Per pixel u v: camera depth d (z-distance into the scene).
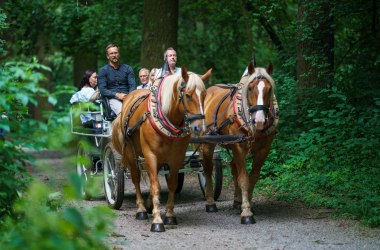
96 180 4.13
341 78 12.36
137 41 19.20
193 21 20.34
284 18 14.33
